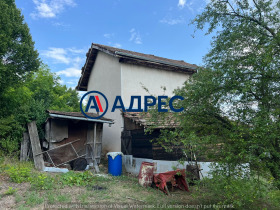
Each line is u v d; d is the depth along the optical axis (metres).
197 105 4.35
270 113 3.55
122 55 10.25
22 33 9.23
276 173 3.64
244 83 3.60
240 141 3.60
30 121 8.58
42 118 8.80
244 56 4.21
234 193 3.72
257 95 4.03
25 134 8.55
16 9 9.35
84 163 9.03
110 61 11.69
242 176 3.66
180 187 6.61
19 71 9.15
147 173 6.86
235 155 3.72
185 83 5.04
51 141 8.34
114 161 8.43
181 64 12.66
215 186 3.88
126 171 9.70
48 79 16.81
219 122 4.36
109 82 11.62
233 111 4.08
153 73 11.72
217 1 4.61
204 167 6.77
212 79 3.95
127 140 9.93
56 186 5.93
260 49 4.05
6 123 7.95
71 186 6.11
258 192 3.59
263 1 4.25
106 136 11.57
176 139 5.21
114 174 8.34
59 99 16.50
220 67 4.19
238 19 4.52
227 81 3.79
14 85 8.90
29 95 11.41
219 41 4.52
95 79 13.37
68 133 9.01
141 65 11.37
